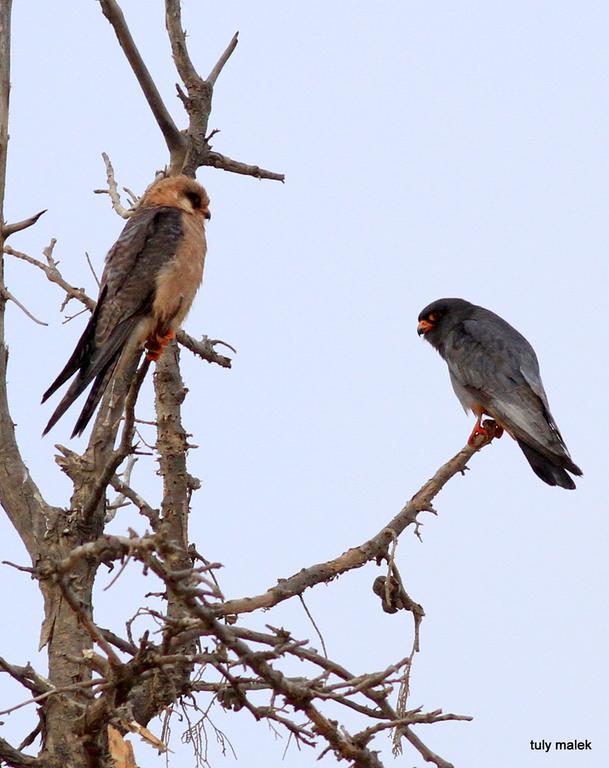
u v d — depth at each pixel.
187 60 13.97
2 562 7.41
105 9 11.45
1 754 9.24
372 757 8.55
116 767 9.55
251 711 8.39
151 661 7.93
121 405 10.53
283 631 8.42
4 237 10.46
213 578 11.47
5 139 10.67
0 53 10.67
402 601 11.23
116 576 6.89
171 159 13.46
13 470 10.20
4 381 10.35
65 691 8.71
